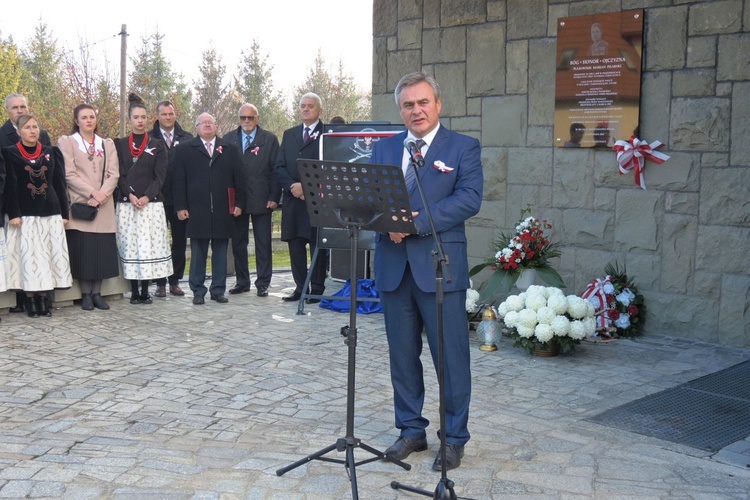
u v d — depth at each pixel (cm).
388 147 361
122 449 373
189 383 484
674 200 601
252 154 773
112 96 2334
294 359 542
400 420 371
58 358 539
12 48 3155
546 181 675
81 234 689
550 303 547
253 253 1295
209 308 720
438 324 308
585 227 652
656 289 615
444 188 345
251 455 368
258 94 3638
